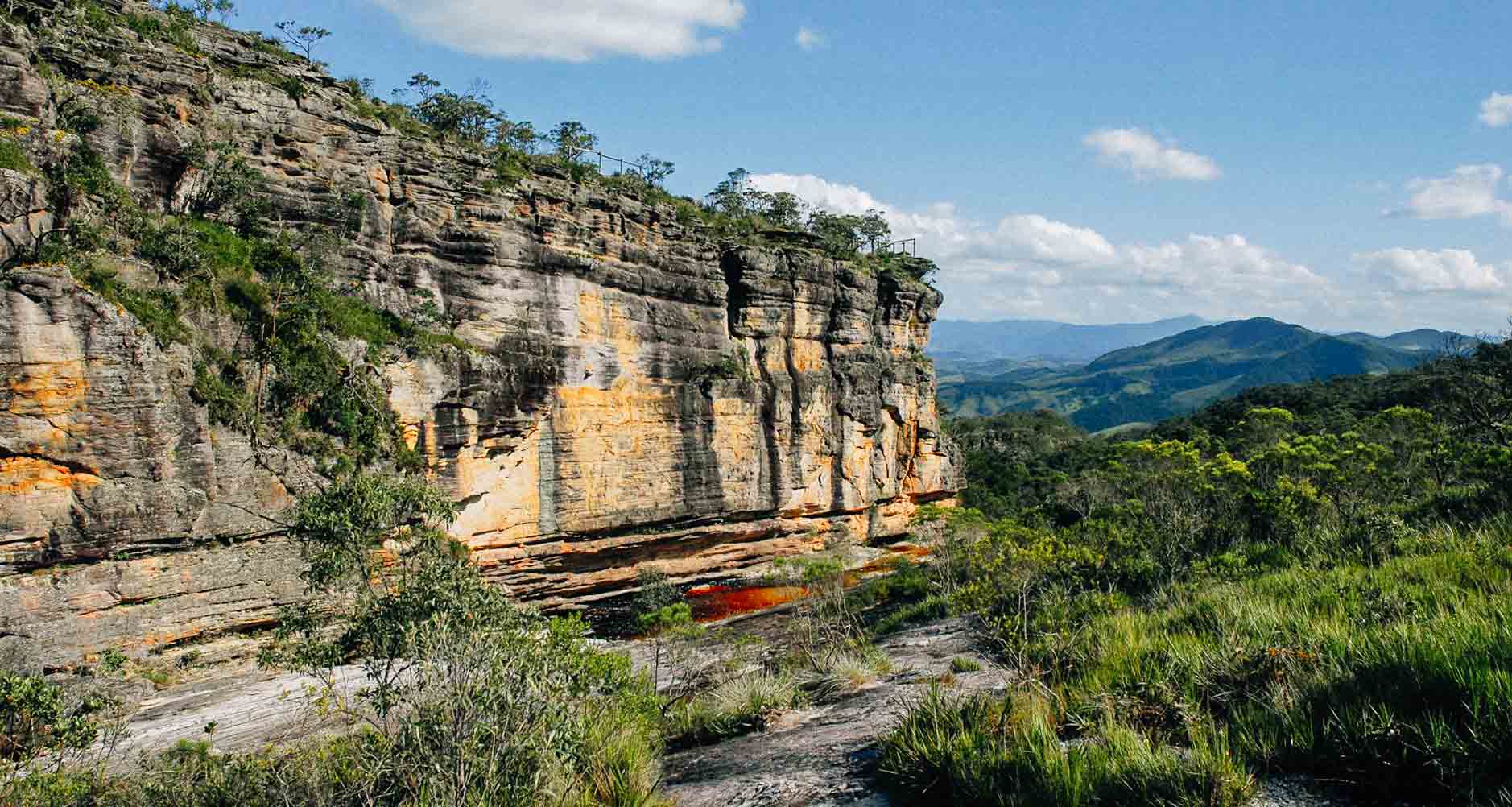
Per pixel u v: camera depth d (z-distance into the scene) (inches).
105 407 1010.7
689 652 1082.1
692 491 1898.4
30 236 1007.0
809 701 653.9
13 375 957.8
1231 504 1078.4
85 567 1007.0
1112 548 1024.2
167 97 1222.3
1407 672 366.9
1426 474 1256.8
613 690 591.8
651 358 1827.0
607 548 1774.1
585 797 431.8
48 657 967.0
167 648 1066.1
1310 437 1593.3
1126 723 399.2
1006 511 2768.2
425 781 405.7
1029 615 783.1
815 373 2212.1
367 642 556.1
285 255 1266.0
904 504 2541.8
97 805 536.4
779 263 2134.6
